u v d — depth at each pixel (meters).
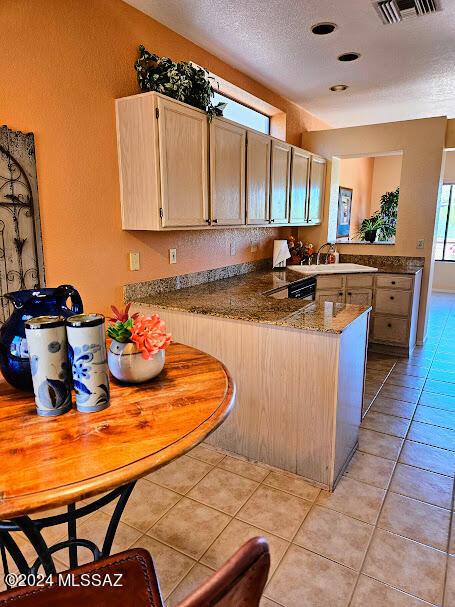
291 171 3.84
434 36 2.88
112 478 0.82
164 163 2.30
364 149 4.56
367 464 2.36
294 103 4.48
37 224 2.02
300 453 2.19
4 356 1.18
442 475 2.26
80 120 2.19
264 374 2.23
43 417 1.07
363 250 4.83
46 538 1.79
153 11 2.49
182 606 0.52
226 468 2.32
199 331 2.42
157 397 1.18
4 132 1.83
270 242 4.39
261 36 2.85
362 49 3.08
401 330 4.32
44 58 1.99
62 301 1.30
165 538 1.79
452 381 3.63
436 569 1.64
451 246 8.13
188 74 2.46
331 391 2.04
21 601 0.86
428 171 4.33
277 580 1.59
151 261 2.77
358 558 1.69
